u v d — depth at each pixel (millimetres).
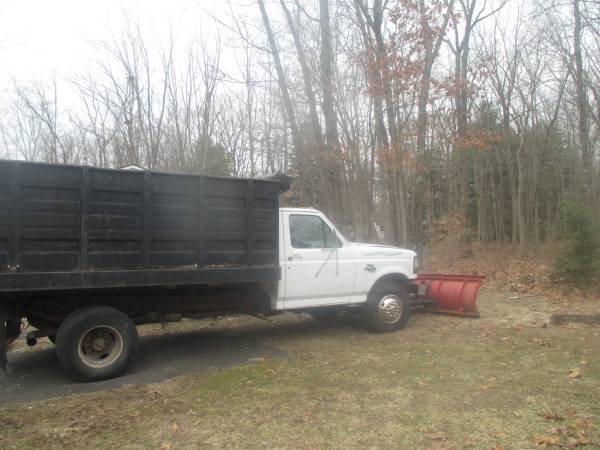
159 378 6008
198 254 6457
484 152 25281
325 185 14133
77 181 5680
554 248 19188
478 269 17172
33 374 6324
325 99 13867
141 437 4289
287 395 5277
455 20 12352
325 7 14141
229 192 6711
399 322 8484
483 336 7879
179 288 6781
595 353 6684
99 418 4734
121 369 6062
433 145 15352
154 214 6156
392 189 13641
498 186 29531
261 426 4477
